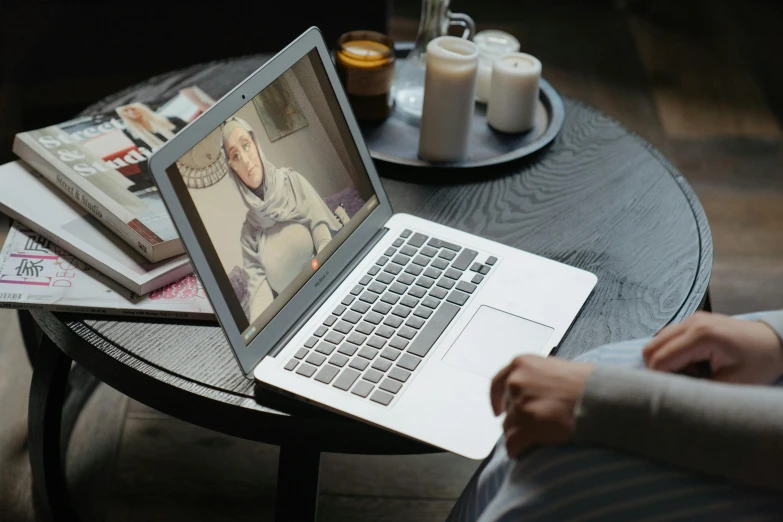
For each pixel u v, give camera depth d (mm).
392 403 748
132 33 1809
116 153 1028
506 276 903
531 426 636
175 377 791
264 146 831
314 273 864
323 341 809
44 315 866
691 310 894
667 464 610
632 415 599
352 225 928
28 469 1302
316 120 906
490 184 1099
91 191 937
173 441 1354
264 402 769
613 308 891
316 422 755
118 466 1305
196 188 746
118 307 847
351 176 942
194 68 1294
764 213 2031
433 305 858
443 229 973
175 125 1107
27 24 1767
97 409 1397
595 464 632
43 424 1066
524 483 654
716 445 580
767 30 2852
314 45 919
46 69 1830
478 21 2760
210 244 752
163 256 887
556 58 2596
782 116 2416
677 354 714
